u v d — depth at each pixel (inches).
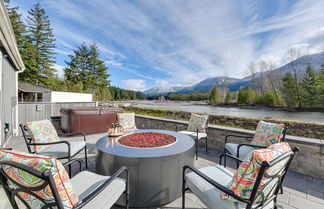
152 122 204.2
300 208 64.9
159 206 67.1
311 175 93.6
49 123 96.3
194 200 70.6
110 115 205.0
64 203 34.6
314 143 91.7
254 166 37.4
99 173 75.4
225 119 226.5
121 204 66.8
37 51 668.7
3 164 33.5
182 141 89.9
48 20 697.6
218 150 137.3
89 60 935.7
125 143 84.8
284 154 41.3
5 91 145.7
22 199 38.8
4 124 140.3
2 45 118.7
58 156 83.5
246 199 39.4
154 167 65.7
